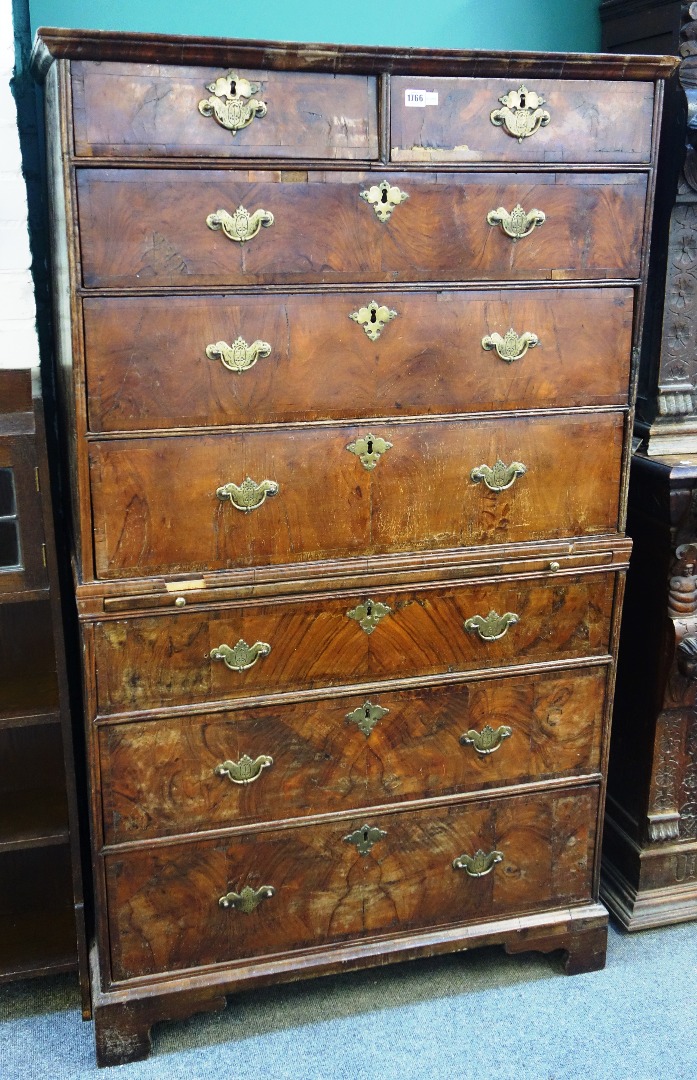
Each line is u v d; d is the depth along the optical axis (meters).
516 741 2.28
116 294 1.81
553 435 2.12
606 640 2.28
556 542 2.18
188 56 1.73
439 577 2.11
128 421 1.87
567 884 2.41
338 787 2.18
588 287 2.05
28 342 2.13
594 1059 2.15
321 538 2.04
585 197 2.00
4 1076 2.12
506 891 2.37
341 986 2.39
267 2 2.39
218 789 2.11
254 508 1.98
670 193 2.21
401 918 2.31
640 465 2.30
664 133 2.21
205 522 1.96
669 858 2.57
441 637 2.16
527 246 1.99
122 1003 2.13
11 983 2.40
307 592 2.04
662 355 2.31
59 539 2.50
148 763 2.05
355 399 1.98
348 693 2.13
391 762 2.20
